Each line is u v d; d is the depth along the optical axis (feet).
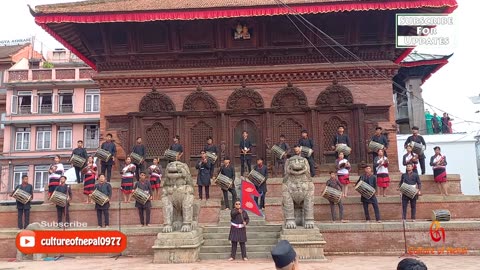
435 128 102.63
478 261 45.29
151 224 60.29
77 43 82.94
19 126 148.77
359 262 45.75
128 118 76.64
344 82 75.87
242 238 47.67
